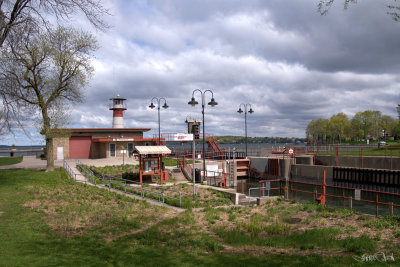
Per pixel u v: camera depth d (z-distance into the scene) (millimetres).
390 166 35750
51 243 10211
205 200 21234
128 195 21484
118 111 55719
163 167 30781
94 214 14953
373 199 29359
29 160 46250
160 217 15375
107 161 41656
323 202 18297
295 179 42719
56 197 18719
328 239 11164
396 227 12453
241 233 12359
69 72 30641
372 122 102812
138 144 49750
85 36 30719
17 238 10516
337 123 111438
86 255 9125
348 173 36312
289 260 8844
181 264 8570
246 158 49125
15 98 25125
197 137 25031
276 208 17219
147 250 9953
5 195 18875
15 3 15984
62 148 46844
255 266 8422
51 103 30438
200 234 12523
